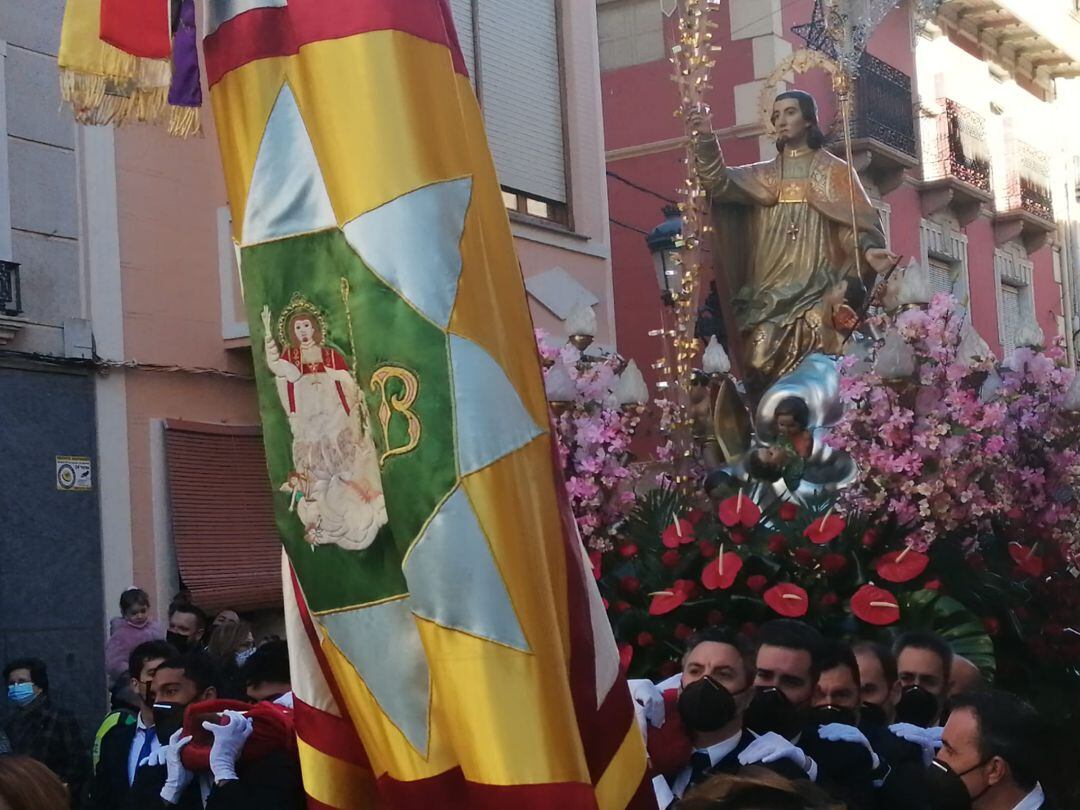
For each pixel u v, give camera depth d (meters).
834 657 5.41
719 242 14.22
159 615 14.70
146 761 5.78
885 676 6.07
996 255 33.16
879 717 6.04
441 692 3.90
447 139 4.12
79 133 14.55
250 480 15.73
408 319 3.99
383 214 4.02
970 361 8.20
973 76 32.59
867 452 8.06
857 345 11.45
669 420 9.78
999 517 8.29
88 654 14.11
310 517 4.20
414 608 3.95
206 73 4.38
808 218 13.89
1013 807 4.35
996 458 8.02
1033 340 8.89
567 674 3.97
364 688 4.13
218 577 15.20
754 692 5.20
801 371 10.95
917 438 7.91
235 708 5.49
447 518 3.93
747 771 2.88
